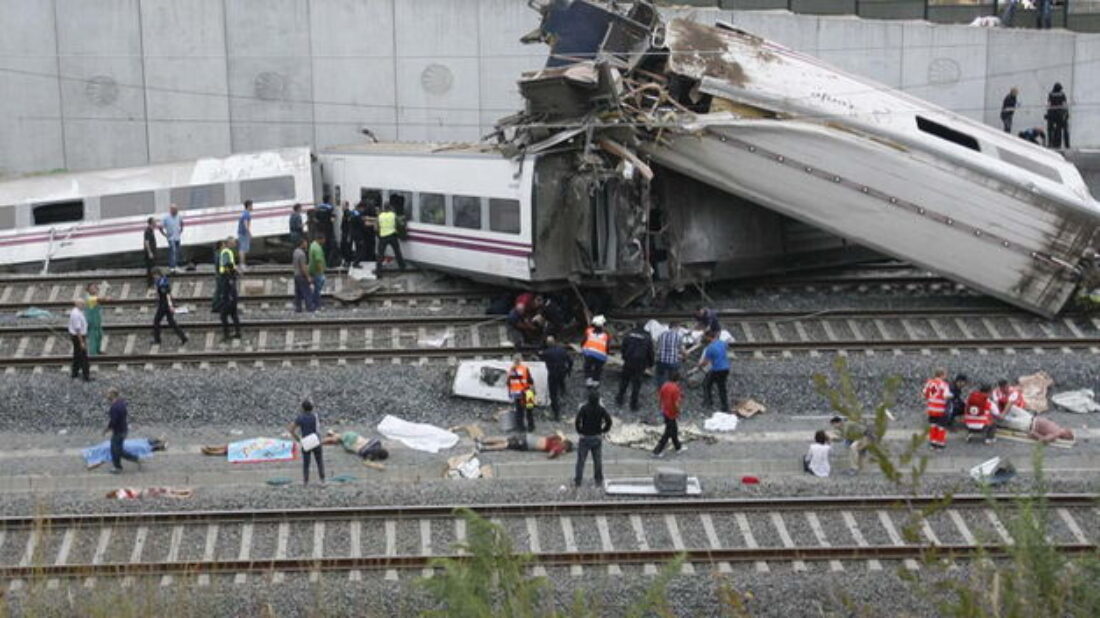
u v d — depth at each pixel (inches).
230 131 4756.4
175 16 4685.0
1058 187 3346.5
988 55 4847.4
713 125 3316.9
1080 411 3053.6
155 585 2090.3
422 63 4783.5
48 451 2792.8
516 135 3400.6
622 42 3437.5
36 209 3863.2
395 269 3742.6
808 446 2829.7
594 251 3314.5
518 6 4773.6
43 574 1894.7
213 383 3034.0
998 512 1439.5
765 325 3430.1
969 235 3371.1
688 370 3169.3
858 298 3641.7
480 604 1396.4
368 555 2251.5
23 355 3206.2
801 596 2123.5
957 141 3444.9
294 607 2081.7
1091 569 1370.6
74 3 4643.2
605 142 3297.2
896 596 2119.8
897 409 3058.6
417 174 3656.5
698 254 3516.2
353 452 2787.9
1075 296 3474.4
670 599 2111.2
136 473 2640.3
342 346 3292.3
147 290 3636.8
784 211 3405.5
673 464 2701.8
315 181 4060.0
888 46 4845.0
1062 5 4958.2
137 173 3949.3
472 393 3029.0
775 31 4827.8
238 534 2297.0
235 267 3506.4
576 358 3253.0
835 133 3346.5
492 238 3415.4
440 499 2423.7
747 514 2374.5
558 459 2743.6
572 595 2113.7
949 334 3385.8
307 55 4749.0
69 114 4690.0
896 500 2374.5
